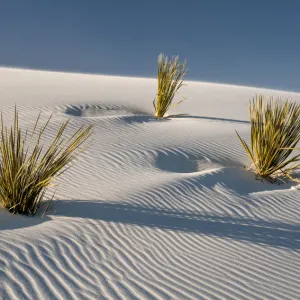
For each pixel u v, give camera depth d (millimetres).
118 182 6812
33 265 3787
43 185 5285
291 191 7195
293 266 4512
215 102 17219
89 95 15641
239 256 4621
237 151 9375
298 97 20672
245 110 15938
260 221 5824
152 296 3580
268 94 20734
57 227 4730
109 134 9617
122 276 3861
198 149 9180
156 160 8305
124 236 4754
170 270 4105
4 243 4078
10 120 10422
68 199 5836
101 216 5238
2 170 5555
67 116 10867
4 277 3506
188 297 3631
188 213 5805
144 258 4297
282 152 7898
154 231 5023
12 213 5199
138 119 11422
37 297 3326
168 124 11227
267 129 7875
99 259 4129
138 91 18594
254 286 3967
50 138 8992
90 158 7902
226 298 3686
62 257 4035
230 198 6582
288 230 5586
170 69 12430
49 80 21344
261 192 7090
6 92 14633
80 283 3635
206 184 7004
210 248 4758
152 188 6504
